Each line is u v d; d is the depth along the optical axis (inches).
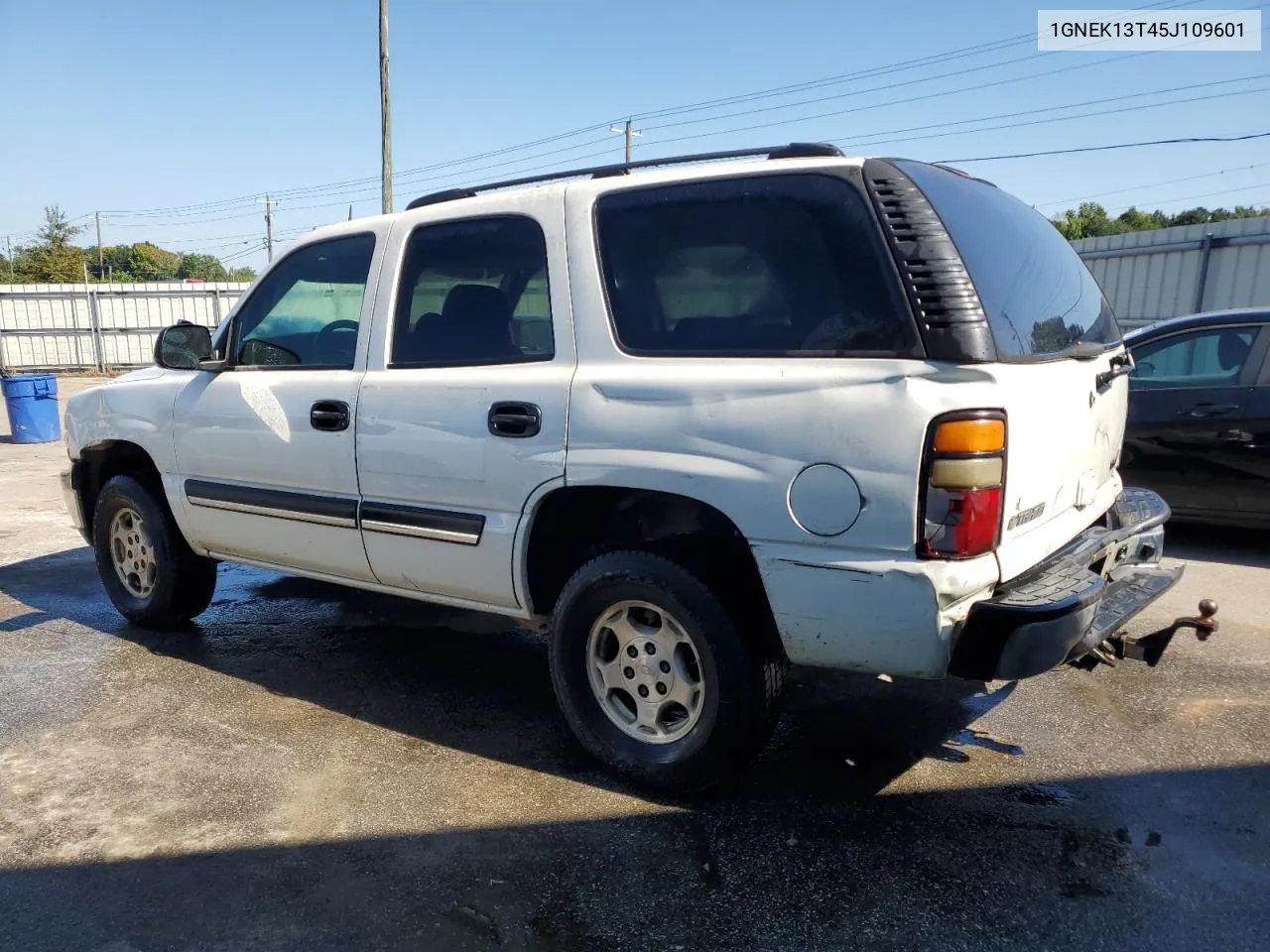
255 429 161.2
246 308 169.2
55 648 189.2
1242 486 239.5
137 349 1034.1
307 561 160.9
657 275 121.6
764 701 119.0
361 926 101.1
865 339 105.9
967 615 104.0
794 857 112.5
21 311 1004.6
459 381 135.3
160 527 187.8
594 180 129.5
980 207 122.4
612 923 101.0
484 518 133.6
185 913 103.7
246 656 183.0
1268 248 653.3
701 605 117.6
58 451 489.7
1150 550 143.9
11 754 142.1
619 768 129.0
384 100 861.2
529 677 171.5
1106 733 144.3
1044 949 96.0
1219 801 124.0
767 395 109.5
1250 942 96.6
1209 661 172.1
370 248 151.8
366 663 178.7
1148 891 105.1
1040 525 115.4
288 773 135.3
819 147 117.6
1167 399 248.1
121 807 126.1
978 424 99.7
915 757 137.6
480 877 109.7
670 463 115.6
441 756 140.1
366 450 145.6
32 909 104.7
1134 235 747.4
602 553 133.2
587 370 124.6
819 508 106.2
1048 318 122.6
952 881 107.4
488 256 137.3
